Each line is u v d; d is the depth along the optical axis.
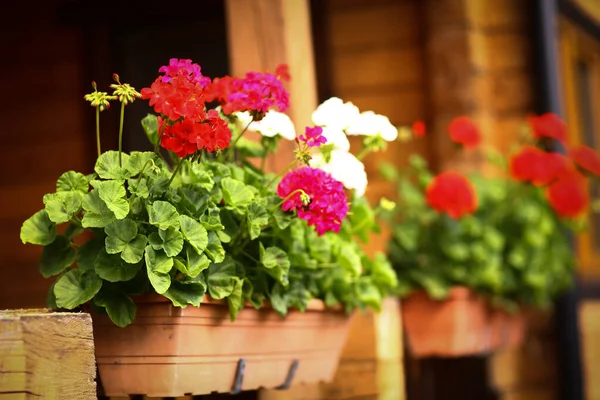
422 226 4.44
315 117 2.93
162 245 2.23
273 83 2.63
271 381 2.76
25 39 5.73
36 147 5.69
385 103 5.43
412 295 4.36
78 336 2.03
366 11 5.46
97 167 2.28
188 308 2.34
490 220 4.64
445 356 4.67
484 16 5.40
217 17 5.36
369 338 3.78
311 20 5.45
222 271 2.46
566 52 6.14
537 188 4.75
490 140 5.32
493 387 5.18
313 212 2.58
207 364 2.45
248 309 2.57
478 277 4.42
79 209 2.27
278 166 3.29
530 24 5.39
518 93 5.40
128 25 5.50
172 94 2.23
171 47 5.45
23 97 5.73
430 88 5.30
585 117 6.55
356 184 2.85
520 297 4.73
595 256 6.34
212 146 2.31
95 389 2.07
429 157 5.34
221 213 2.55
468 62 5.22
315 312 2.91
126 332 2.32
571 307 5.38
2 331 1.87
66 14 5.58
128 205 2.21
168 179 2.38
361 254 3.11
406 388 4.92
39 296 5.67
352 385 3.78
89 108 5.58
